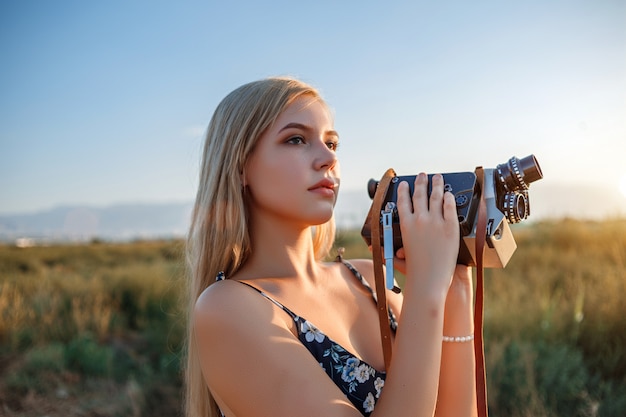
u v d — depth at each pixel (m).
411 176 1.32
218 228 1.39
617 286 5.20
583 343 4.65
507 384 3.95
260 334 1.16
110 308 7.18
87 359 5.32
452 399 1.38
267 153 1.33
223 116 1.42
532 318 4.98
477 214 1.29
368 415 1.27
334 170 1.39
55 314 6.63
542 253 8.04
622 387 3.93
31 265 12.40
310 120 1.33
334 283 1.52
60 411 4.45
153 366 5.38
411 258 1.21
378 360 1.45
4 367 5.27
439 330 1.14
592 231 8.96
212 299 1.21
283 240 1.40
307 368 1.13
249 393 1.13
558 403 3.76
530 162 1.27
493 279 6.63
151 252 15.88
